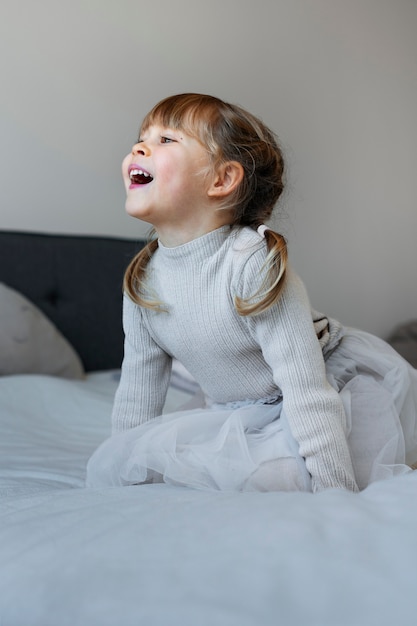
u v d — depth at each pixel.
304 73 3.21
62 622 0.47
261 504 0.63
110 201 2.72
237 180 1.03
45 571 0.54
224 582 0.48
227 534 0.55
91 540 0.58
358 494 0.68
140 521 0.61
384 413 1.03
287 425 0.96
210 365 1.05
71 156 2.63
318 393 0.93
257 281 0.96
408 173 3.60
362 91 3.41
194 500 0.70
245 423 1.02
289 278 0.98
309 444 0.91
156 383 1.12
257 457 0.95
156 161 0.99
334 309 3.33
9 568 0.56
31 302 2.31
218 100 1.08
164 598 0.47
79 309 2.39
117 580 0.50
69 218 2.64
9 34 2.50
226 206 1.02
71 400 1.73
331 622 0.44
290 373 0.94
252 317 0.96
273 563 0.50
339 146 3.33
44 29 2.56
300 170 3.19
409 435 1.10
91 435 1.55
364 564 0.49
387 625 0.43
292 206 3.15
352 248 3.39
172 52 2.83
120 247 2.54
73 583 0.51
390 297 3.54
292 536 0.54
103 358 2.42
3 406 1.66
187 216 1.01
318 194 3.25
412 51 3.62
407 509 0.59
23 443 1.43
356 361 1.13
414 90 3.63
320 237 3.27
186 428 1.00
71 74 2.62
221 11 2.96
